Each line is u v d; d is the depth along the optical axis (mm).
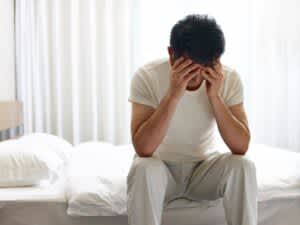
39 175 1756
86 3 3004
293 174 1759
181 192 1599
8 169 1739
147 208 1336
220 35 1417
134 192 1346
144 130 1420
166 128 1423
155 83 1530
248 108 3172
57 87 3002
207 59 1396
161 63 1561
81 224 1555
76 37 3014
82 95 3053
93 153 2146
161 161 1406
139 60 3070
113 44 3055
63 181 1843
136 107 1520
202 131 1556
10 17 2824
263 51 3174
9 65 2795
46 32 2988
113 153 2180
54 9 2971
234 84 1576
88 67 3031
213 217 1615
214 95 1459
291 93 3203
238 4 3127
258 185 1641
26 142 1994
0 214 1557
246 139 1483
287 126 3221
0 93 2576
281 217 1688
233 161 1413
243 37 3145
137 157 1439
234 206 1416
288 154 2158
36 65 2969
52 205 1561
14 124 2625
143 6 3051
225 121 1467
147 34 3062
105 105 3066
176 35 1431
